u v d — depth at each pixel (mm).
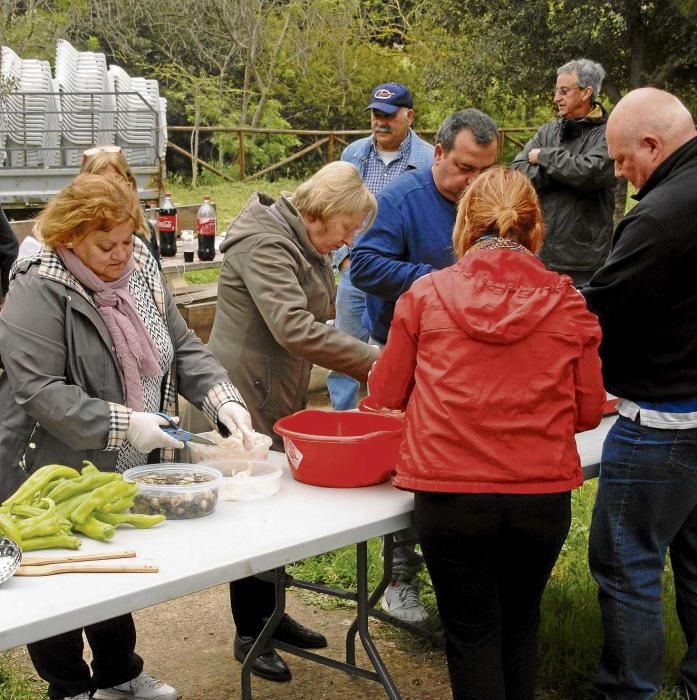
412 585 3852
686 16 12789
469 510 2381
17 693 3250
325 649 3656
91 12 20172
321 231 3207
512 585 2586
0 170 9219
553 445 2418
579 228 5902
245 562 2217
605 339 2807
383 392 2578
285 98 21875
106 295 2639
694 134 2754
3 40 16781
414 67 21938
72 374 2594
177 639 3748
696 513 3062
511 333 2352
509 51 16094
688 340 2719
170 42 20781
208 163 19438
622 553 2877
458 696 2543
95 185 2545
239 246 3207
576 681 3389
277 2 21750
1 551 2123
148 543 2307
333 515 2506
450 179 3566
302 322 3100
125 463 2789
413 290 2490
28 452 2645
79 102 9984
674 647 3500
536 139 6086
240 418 2818
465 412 2373
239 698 3312
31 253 2623
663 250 2639
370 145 5723
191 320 6219
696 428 2773
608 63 15719
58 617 1938
